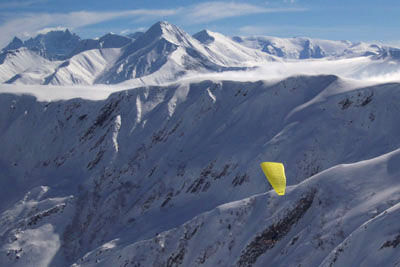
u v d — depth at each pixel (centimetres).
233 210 7281
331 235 5597
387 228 4688
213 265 6788
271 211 6812
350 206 5869
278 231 6525
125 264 7525
